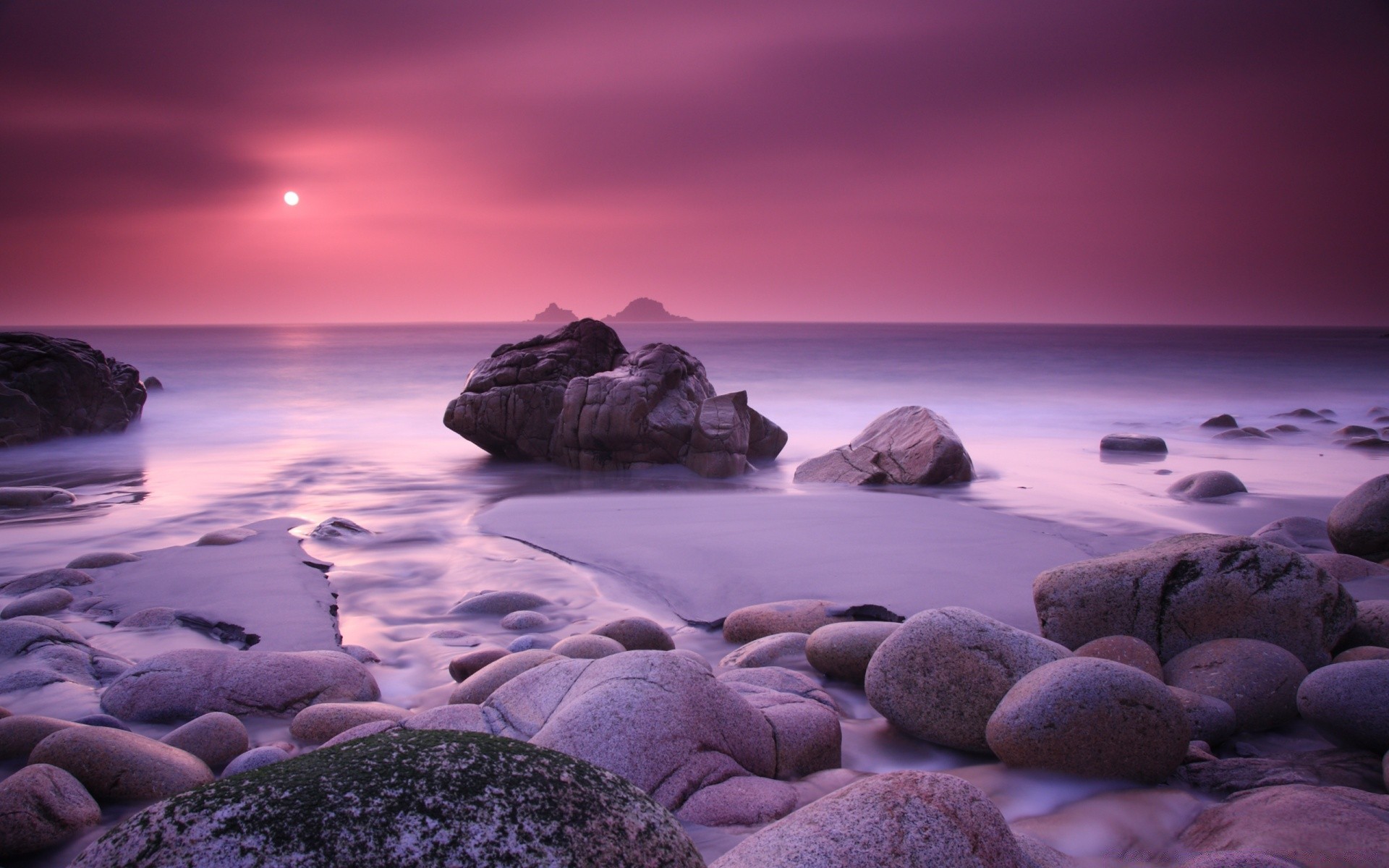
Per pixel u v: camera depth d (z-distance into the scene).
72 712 4.88
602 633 5.80
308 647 6.02
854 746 4.31
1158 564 5.23
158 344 87.56
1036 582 5.66
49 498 12.16
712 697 3.76
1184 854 3.12
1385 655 4.71
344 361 52.53
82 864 1.70
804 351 62.62
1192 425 21.12
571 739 3.48
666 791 3.37
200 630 6.46
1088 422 22.31
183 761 3.92
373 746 1.92
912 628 4.51
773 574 7.84
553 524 10.25
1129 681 3.74
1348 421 21.88
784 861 2.30
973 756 4.17
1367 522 7.67
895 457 13.48
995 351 61.38
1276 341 83.88
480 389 16.61
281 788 1.75
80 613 6.85
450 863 1.65
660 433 14.96
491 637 6.48
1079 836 3.23
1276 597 4.96
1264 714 4.34
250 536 9.40
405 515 11.30
